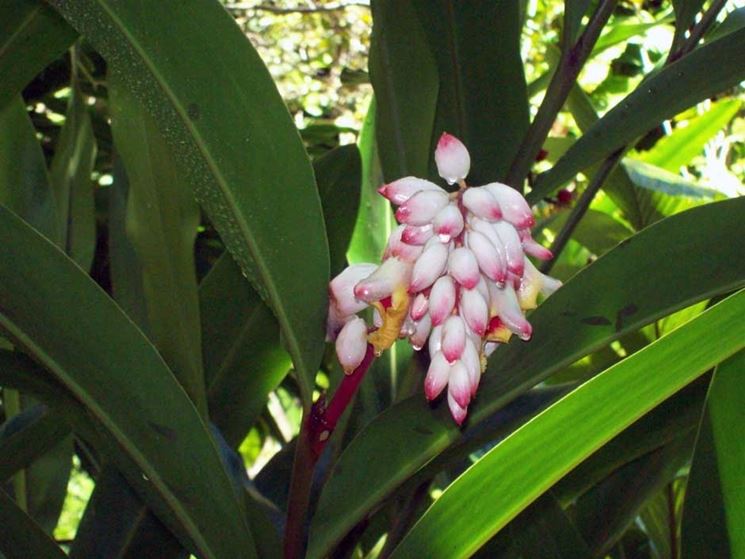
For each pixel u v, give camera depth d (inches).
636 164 45.9
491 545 30.0
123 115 28.2
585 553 29.5
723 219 24.0
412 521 32.6
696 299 24.2
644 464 34.6
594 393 19.8
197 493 23.8
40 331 22.3
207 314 34.5
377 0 32.6
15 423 31.0
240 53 20.7
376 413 35.2
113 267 35.0
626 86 84.7
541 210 53.2
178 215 28.7
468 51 32.1
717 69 27.0
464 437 28.4
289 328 23.2
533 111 78.7
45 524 37.5
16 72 29.5
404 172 33.8
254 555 24.5
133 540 31.0
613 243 51.5
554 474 21.5
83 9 20.9
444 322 20.7
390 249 21.4
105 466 31.7
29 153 35.8
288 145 21.7
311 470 24.4
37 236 21.2
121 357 22.5
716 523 23.5
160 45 20.7
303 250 22.6
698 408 29.8
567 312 25.0
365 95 129.6
